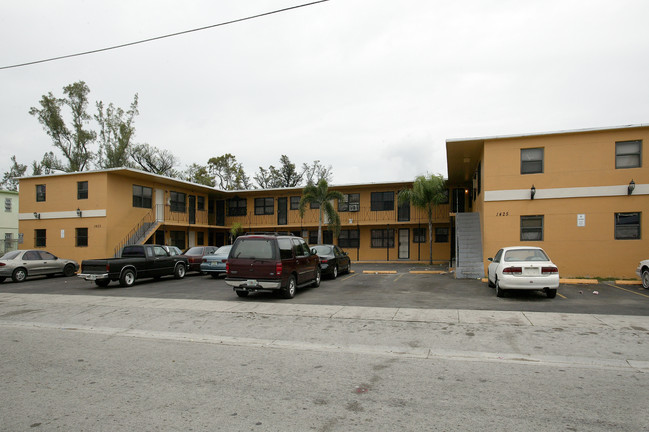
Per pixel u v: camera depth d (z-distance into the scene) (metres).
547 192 16.38
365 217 30.92
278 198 33.53
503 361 6.44
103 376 5.73
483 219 17.44
